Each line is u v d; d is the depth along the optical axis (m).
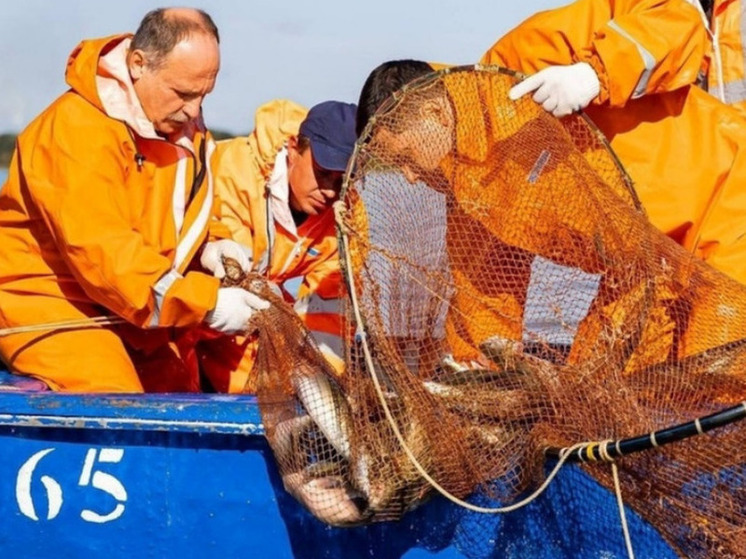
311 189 4.36
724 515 3.34
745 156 3.89
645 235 3.57
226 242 4.26
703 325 3.50
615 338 3.45
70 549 3.94
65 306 4.17
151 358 4.41
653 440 3.11
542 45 3.85
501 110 3.70
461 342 3.56
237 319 3.84
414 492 3.43
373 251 3.44
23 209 4.14
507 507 3.37
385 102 3.52
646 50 3.66
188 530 3.81
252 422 3.65
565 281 3.61
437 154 3.56
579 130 3.83
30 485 3.95
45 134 3.98
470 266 3.59
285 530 3.73
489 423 3.42
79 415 3.82
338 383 3.53
